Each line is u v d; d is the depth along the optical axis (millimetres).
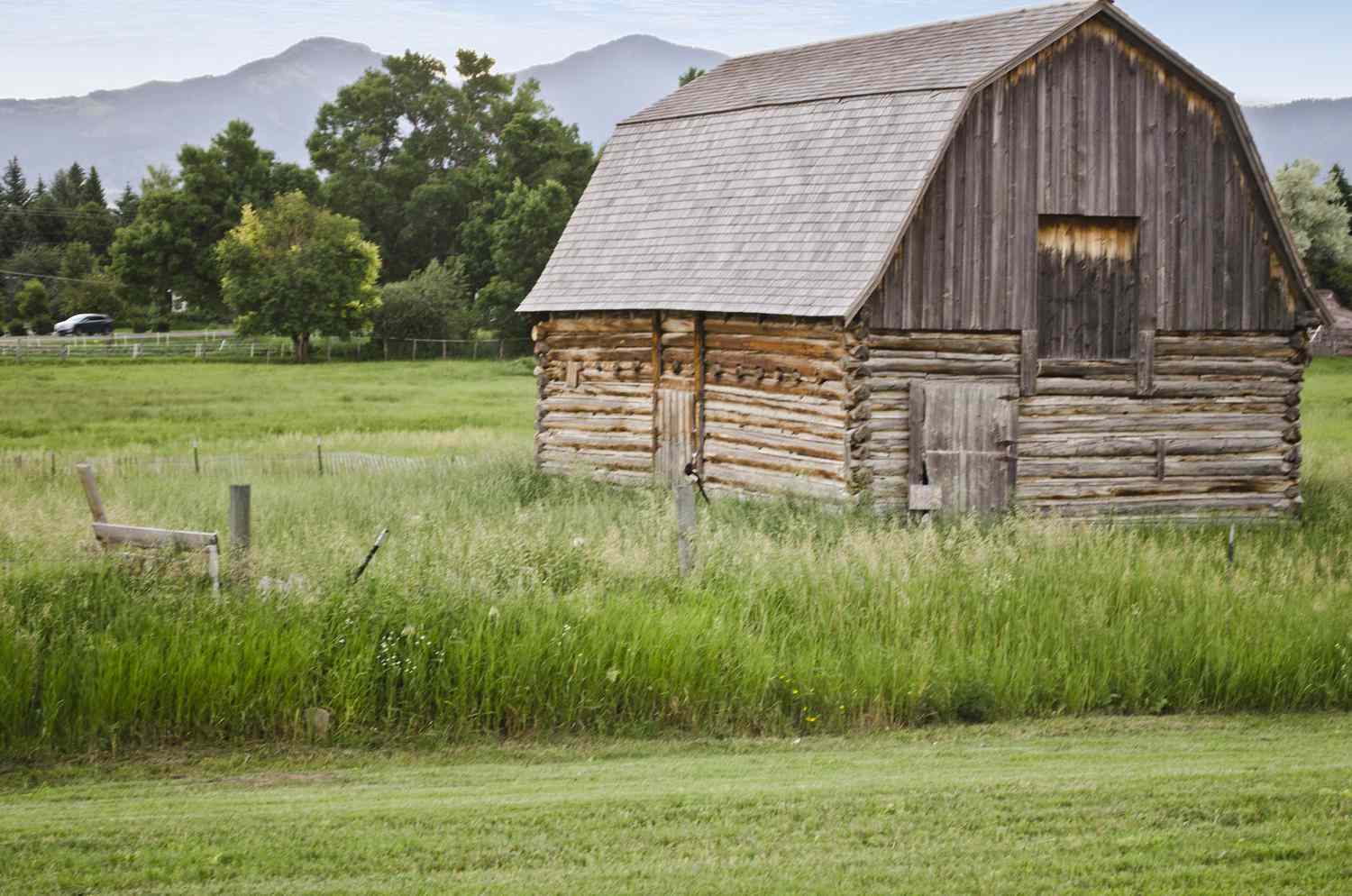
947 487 40219
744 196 45906
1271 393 43531
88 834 14703
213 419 80938
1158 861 13656
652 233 48562
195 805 16250
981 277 40500
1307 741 20641
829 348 40344
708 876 13234
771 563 27344
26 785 17781
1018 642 24109
